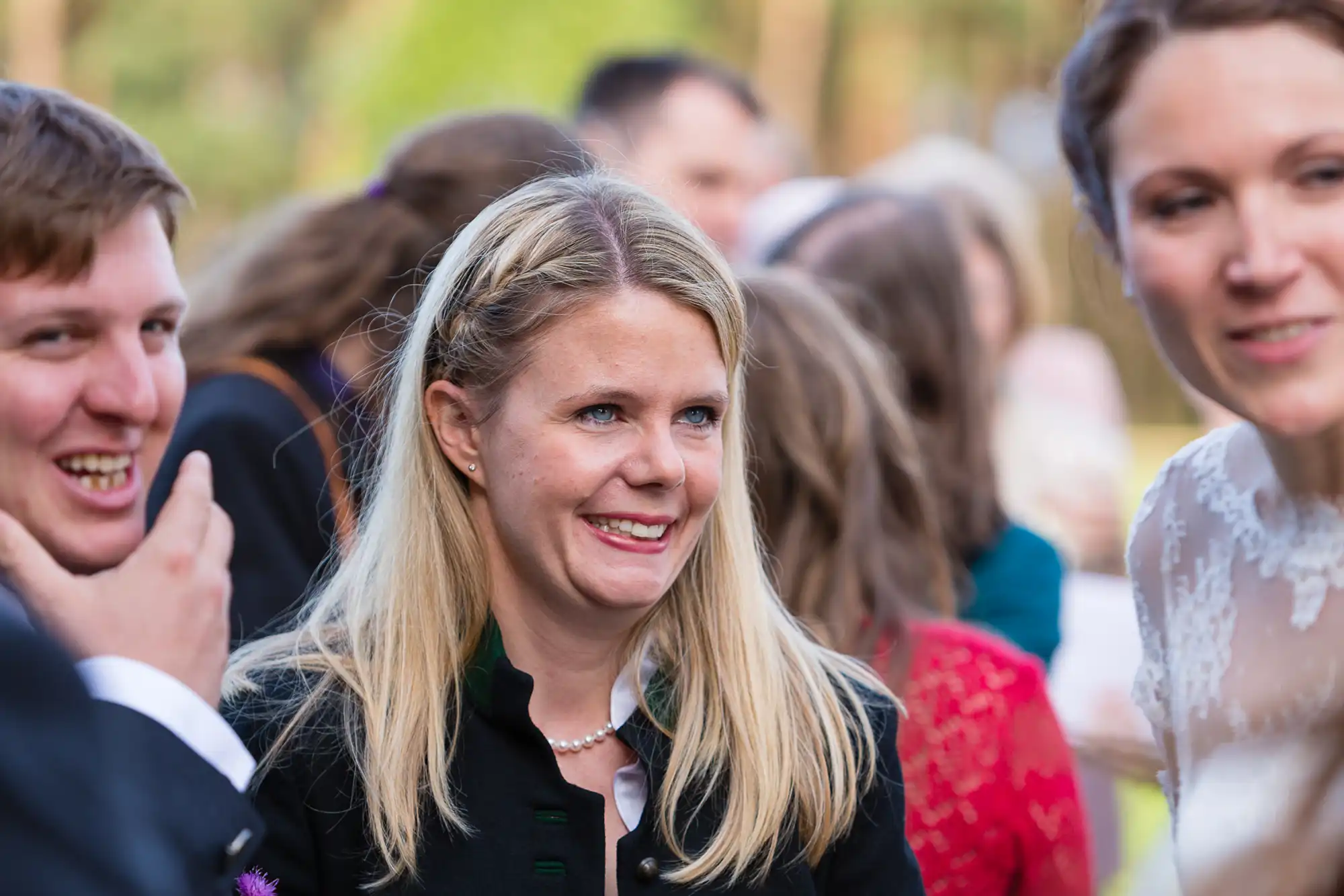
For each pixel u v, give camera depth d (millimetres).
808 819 3566
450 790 3420
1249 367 3289
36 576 3113
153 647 3104
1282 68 3143
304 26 27359
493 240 3445
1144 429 21875
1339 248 3156
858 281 5836
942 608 4855
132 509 3582
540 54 24031
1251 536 3734
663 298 3312
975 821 4238
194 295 5484
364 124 24547
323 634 3711
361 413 4750
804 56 27516
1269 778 2775
